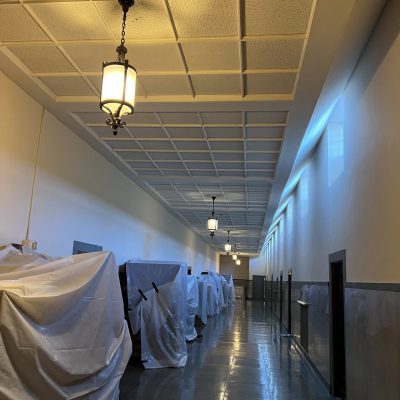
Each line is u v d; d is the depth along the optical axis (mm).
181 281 6562
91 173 5691
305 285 7902
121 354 3387
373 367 3383
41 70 3656
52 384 2527
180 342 6387
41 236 4352
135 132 5105
